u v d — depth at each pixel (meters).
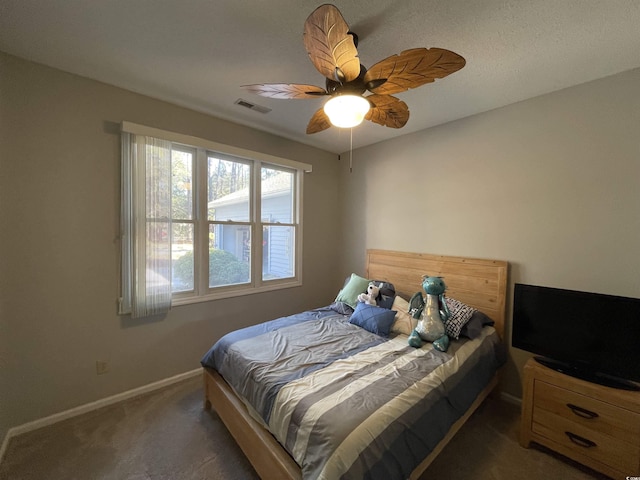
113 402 2.12
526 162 2.21
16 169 1.74
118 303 2.13
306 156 3.41
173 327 2.43
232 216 2.84
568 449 1.61
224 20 1.42
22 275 1.78
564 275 2.05
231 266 2.86
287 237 3.35
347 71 1.29
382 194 3.27
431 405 1.40
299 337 2.04
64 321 1.93
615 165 1.84
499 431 1.91
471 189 2.53
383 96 1.58
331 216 3.73
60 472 1.52
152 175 2.20
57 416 1.91
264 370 1.58
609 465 1.49
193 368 2.55
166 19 1.42
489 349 2.05
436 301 2.08
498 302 2.31
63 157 1.89
